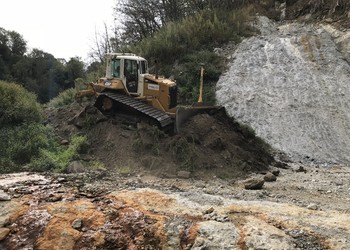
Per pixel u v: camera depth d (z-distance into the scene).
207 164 10.58
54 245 6.39
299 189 9.45
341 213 7.41
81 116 12.08
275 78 18.00
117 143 10.96
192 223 6.68
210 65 19.05
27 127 11.27
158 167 10.24
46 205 7.23
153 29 27.80
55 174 9.45
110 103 11.92
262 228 6.50
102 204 7.37
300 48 19.94
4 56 40.94
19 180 8.77
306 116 15.93
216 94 17.30
